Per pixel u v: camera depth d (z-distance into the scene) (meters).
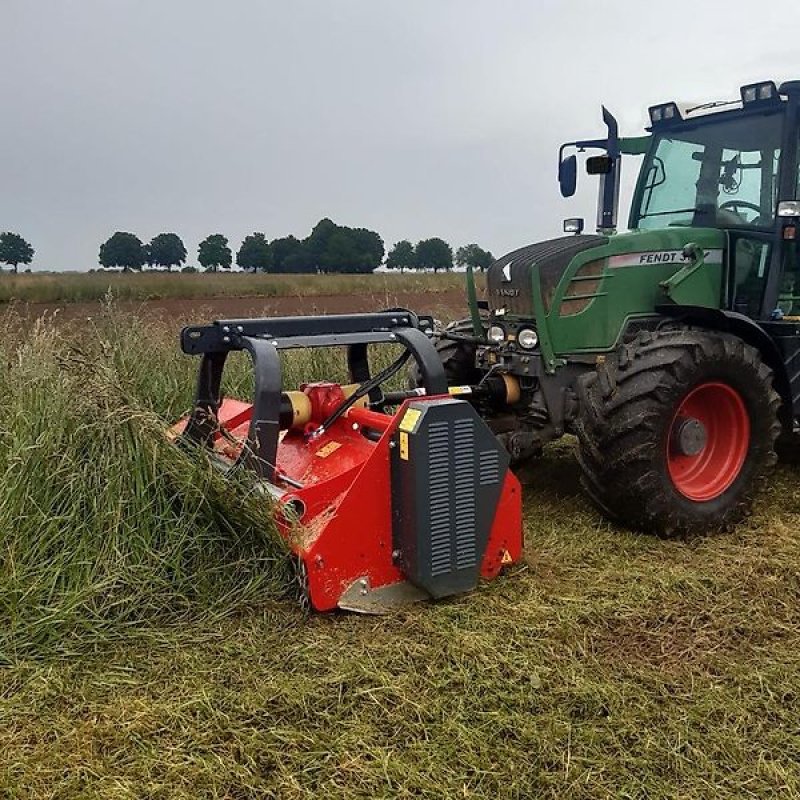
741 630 3.05
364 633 2.94
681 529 3.93
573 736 2.40
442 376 3.35
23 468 3.13
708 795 2.18
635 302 4.33
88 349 4.15
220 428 3.53
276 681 2.62
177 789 2.15
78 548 3.01
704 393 4.05
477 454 3.14
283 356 6.29
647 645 2.94
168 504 3.19
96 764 2.23
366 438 3.47
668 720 2.47
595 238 4.33
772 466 4.23
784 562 3.65
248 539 3.21
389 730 2.42
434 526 3.06
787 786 2.21
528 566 3.51
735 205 4.73
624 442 3.82
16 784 2.15
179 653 2.78
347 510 3.02
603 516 4.20
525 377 4.30
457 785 2.20
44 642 2.76
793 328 4.55
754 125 4.64
